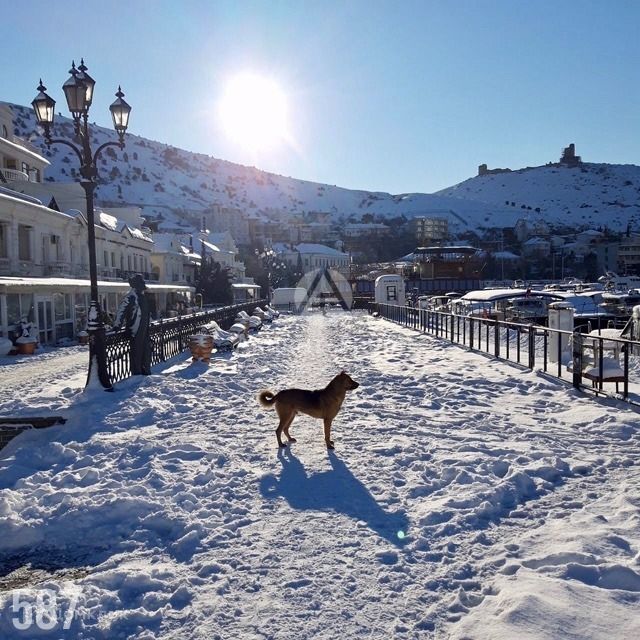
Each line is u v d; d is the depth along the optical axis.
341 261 145.62
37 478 6.39
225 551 4.38
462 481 5.76
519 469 5.97
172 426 8.68
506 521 4.84
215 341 19.19
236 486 5.87
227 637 3.29
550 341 14.04
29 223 30.86
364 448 7.17
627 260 134.88
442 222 198.88
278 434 7.36
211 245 79.50
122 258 48.94
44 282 24.09
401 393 11.02
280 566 4.11
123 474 6.38
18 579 4.27
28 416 8.90
